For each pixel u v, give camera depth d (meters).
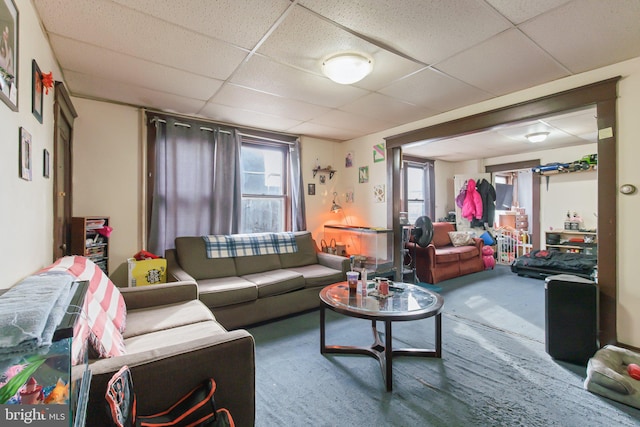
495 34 1.87
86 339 1.09
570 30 1.83
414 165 5.83
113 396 0.86
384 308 1.99
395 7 1.62
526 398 1.75
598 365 1.85
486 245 5.84
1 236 1.11
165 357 1.11
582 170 4.78
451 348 2.37
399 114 3.41
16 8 1.23
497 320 2.99
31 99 1.48
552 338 2.22
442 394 1.78
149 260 2.84
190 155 3.36
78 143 2.81
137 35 1.87
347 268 3.51
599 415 1.60
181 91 2.74
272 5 1.60
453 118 3.27
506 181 6.61
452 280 4.65
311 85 2.62
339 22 1.75
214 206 3.46
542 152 5.35
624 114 2.20
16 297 0.86
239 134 3.72
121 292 2.06
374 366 2.11
